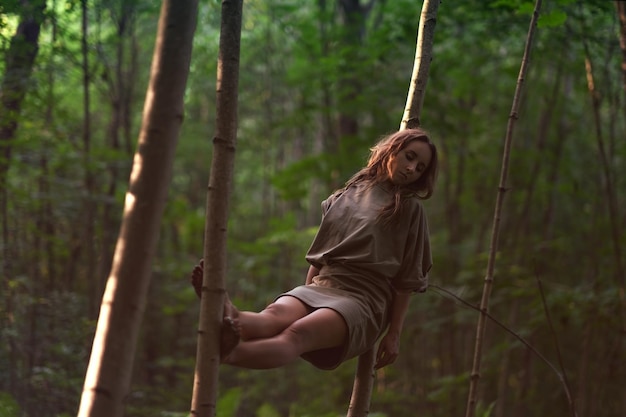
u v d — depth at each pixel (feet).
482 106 46.85
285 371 38.93
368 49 32.19
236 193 64.85
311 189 48.96
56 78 29.27
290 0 41.34
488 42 32.65
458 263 39.06
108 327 7.11
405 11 31.73
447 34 30.81
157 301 44.47
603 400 33.45
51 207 30.58
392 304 9.76
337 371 35.73
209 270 7.23
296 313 8.54
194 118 58.70
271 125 39.34
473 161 42.09
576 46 28.94
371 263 9.19
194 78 44.70
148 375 43.24
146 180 7.22
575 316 27.14
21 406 24.08
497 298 30.81
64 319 27.96
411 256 9.52
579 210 43.57
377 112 34.32
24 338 25.98
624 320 22.50
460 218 46.01
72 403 25.45
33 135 26.30
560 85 39.52
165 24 7.34
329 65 33.04
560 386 35.19
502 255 33.71
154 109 7.27
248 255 42.14
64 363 26.76
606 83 25.93
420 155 9.36
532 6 15.52
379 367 9.63
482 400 33.94
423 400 37.60
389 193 9.55
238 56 7.54
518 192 43.09
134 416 29.73
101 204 33.14
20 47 22.07
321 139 51.16
